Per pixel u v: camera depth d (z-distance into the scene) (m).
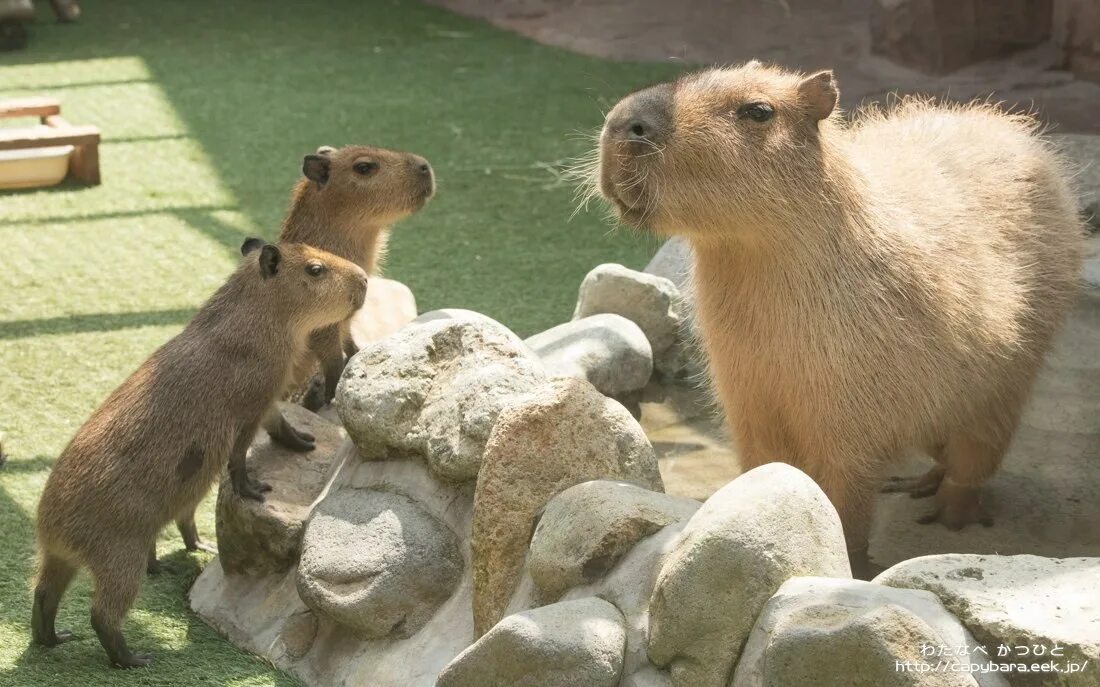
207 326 4.99
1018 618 3.28
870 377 4.46
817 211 4.39
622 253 8.87
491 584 4.20
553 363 6.15
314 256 5.19
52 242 9.05
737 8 15.61
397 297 7.09
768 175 4.31
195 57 14.79
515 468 4.24
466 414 4.53
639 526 3.96
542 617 3.70
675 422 6.40
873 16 13.35
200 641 4.73
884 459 4.60
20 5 14.96
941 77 12.45
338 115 12.34
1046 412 6.11
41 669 4.44
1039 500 5.43
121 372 6.95
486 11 16.86
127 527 4.52
